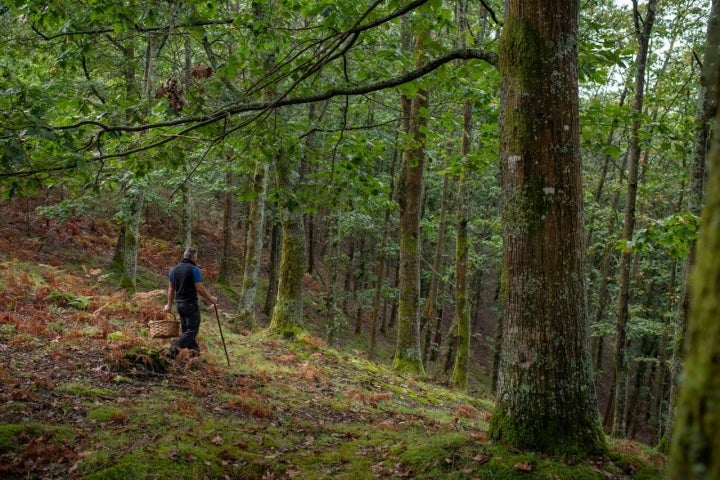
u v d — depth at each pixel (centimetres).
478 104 754
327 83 687
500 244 1642
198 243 2420
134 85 1080
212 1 652
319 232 2962
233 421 568
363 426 645
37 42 843
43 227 1678
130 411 533
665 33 1109
